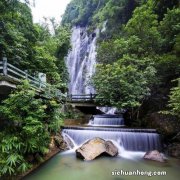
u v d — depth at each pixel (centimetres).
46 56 1384
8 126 709
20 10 1098
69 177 640
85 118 1633
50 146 889
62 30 2166
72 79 3347
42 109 726
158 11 1898
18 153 642
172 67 1320
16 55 1012
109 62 1752
